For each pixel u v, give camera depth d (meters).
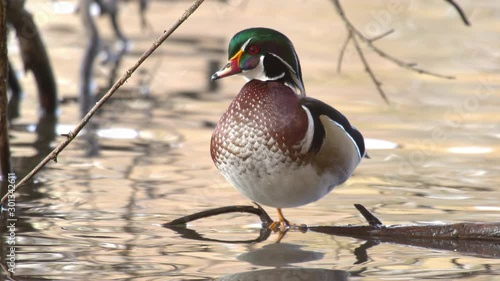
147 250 9.25
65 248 9.26
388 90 18.33
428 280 8.35
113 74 19.84
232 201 11.20
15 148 13.71
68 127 15.30
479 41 23.64
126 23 26.25
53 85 16.48
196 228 10.10
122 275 8.43
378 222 9.91
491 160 13.28
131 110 16.69
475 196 11.42
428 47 22.92
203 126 15.48
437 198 11.33
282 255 9.12
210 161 13.23
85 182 11.93
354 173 12.56
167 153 13.66
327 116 9.25
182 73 20.08
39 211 10.57
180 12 28.30
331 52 22.38
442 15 27.59
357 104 17.08
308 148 9.00
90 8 20.45
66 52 22.53
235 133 9.07
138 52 22.33
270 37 9.30
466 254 9.23
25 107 16.91
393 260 9.00
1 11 10.44
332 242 9.66
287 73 9.38
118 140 14.45
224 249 9.34
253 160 9.05
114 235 9.74
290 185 9.15
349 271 8.61
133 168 12.73
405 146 14.12
